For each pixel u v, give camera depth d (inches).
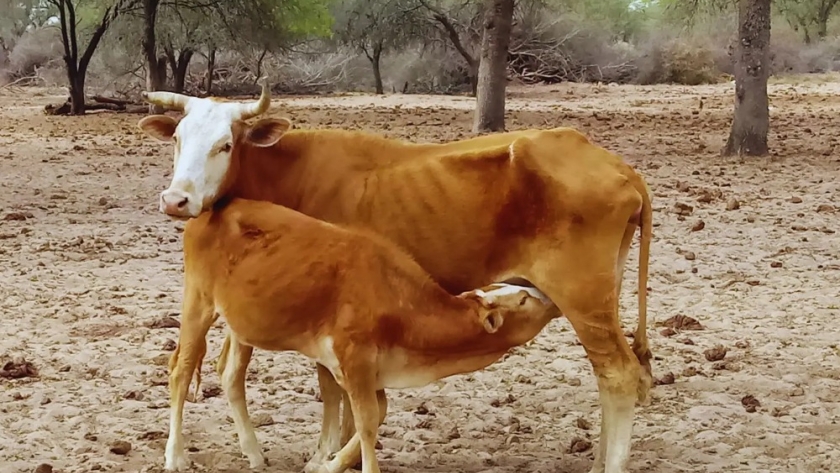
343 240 213.8
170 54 1572.3
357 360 209.0
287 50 1689.2
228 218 222.1
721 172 698.8
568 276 215.0
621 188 215.3
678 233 505.7
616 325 216.8
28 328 358.6
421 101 1553.9
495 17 965.2
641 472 239.0
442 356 215.2
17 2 1982.0
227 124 227.5
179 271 443.5
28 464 240.7
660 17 2081.7
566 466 244.1
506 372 315.9
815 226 516.4
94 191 647.1
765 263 447.8
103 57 1636.3
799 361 322.3
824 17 2122.3
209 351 333.1
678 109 1298.0
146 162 789.2
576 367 319.0
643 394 226.4
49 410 278.8
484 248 221.5
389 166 229.9
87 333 354.0
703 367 317.7
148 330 355.9
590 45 2003.0
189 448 252.5
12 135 1023.0
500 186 219.0
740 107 785.6
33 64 1978.3
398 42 1849.2
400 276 212.4
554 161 217.2
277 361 324.8
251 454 242.2
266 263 215.2
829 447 253.0
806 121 1074.1
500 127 980.6
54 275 432.8
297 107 1358.3
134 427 267.7
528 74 1955.0
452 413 281.4
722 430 266.8
